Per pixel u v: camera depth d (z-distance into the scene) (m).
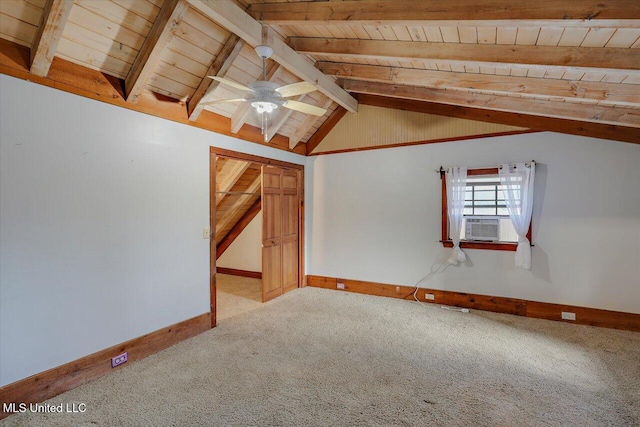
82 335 2.72
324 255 5.74
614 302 3.76
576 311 3.93
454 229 4.53
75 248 2.68
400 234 5.04
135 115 3.15
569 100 3.44
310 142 5.83
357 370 2.88
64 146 2.62
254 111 4.34
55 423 2.19
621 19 1.83
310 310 4.54
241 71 3.74
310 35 3.39
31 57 2.39
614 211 3.74
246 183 5.98
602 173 3.79
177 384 2.67
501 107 3.79
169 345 3.43
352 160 5.44
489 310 4.41
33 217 2.44
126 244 3.06
